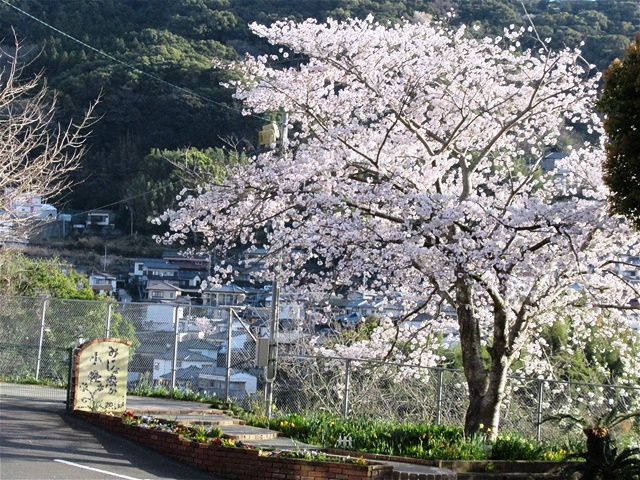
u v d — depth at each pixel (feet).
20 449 32.81
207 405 51.31
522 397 55.42
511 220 42.50
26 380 55.16
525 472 38.70
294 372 61.77
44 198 80.48
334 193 46.16
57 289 92.79
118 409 42.01
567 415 43.50
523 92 50.93
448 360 68.69
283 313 75.00
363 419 49.11
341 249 44.78
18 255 84.79
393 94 47.93
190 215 48.73
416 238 42.83
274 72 49.83
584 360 60.39
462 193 48.75
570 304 51.21
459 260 41.19
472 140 52.80
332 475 32.96
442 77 50.80
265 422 45.62
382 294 52.06
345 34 47.67
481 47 50.98
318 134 48.98
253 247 50.72
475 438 41.52
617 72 37.83
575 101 50.52
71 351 41.81
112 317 61.52
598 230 45.24
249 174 48.52
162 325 63.26
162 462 34.53
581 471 36.40
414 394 57.41
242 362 57.82
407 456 38.70
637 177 36.40
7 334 58.49
